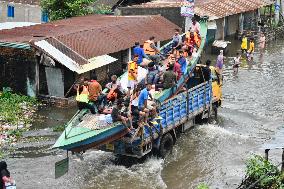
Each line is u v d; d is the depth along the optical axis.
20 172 25.17
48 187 23.73
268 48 58.47
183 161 27.38
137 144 25.36
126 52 43.53
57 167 23.42
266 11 71.56
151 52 33.66
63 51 36.66
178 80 30.08
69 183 24.33
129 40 43.44
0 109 33.69
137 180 24.88
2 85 37.47
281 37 65.38
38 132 30.58
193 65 32.69
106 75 41.47
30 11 57.34
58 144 23.23
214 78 33.66
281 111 36.03
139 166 26.44
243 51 53.91
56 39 37.91
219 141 30.17
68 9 51.38
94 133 24.09
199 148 29.09
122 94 27.36
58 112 34.53
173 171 26.14
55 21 47.50
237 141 30.22
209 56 52.84
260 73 46.47
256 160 21.97
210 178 25.27
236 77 44.88
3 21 58.69
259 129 32.44
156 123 26.09
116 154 27.14
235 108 36.53
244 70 47.59
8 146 28.30
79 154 24.73
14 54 36.50
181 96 28.83
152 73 29.28
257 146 29.38
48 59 35.62
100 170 25.86
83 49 38.41
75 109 35.38
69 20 48.00
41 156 27.23
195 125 32.56
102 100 26.38
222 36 61.19
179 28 50.44
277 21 67.69
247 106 37.00
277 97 39.28
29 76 36.50
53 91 36.41
